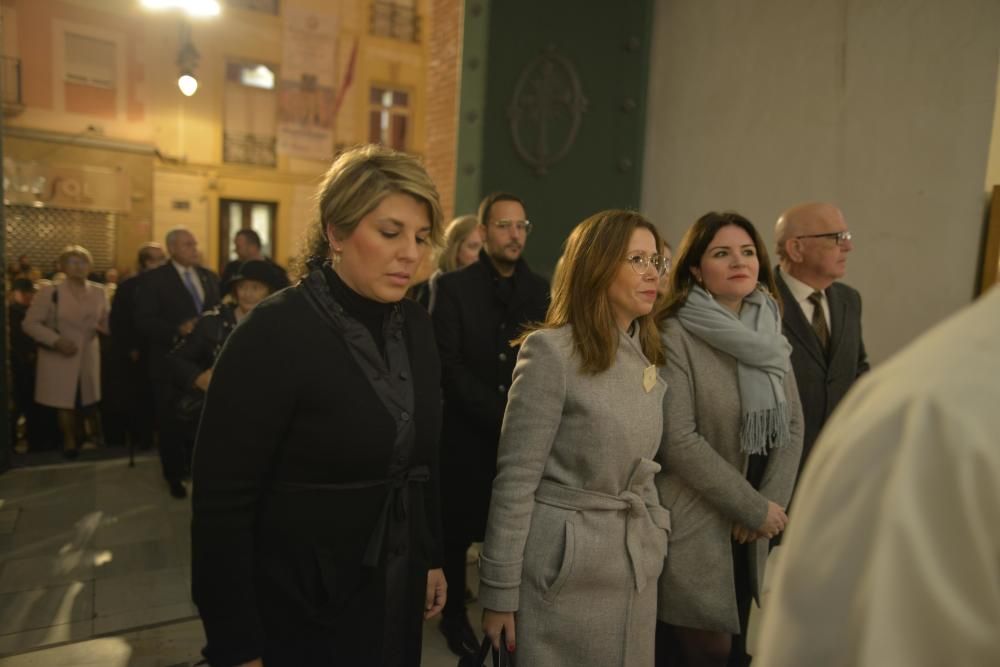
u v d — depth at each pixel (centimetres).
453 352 254
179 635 266
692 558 179
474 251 337
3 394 486
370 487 126
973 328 46
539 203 419
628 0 421
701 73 400
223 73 1438
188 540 365
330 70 1544
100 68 1302
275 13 1478
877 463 45
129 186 1327
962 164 285
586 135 421
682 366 185
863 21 320
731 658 207
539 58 415
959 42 286
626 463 158
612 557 154
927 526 41
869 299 320
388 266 123
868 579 43
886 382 49
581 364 158
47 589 304
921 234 299
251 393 116
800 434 196
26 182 1231
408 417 130
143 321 453
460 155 426
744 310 196
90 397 551
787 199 354
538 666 152
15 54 1219
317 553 122
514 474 155
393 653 132
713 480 174
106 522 390
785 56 355
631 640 157
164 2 647
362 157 126
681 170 414
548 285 277
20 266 796
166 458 436
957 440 41
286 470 122
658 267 163
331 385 120
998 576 40
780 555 52
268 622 122
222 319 361
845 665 43
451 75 607
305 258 138
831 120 333
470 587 310
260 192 1505
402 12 1603
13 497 433
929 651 40
